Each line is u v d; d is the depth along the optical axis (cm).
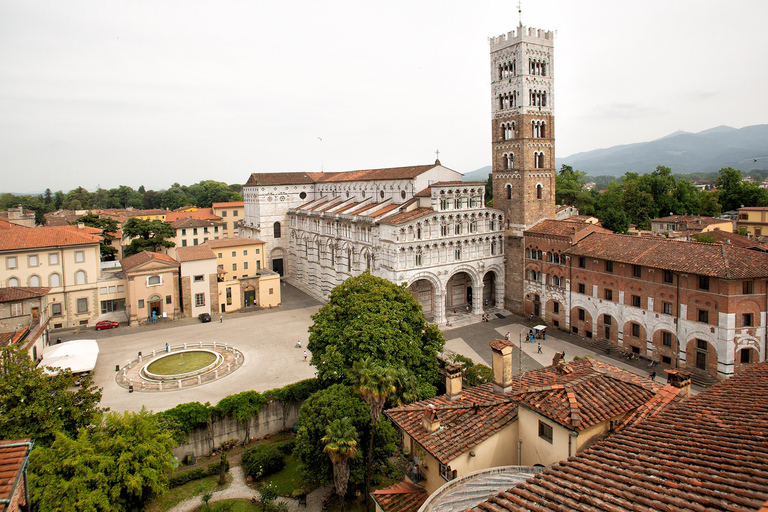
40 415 4475
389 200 11925
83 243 10856
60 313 10744
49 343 9519
